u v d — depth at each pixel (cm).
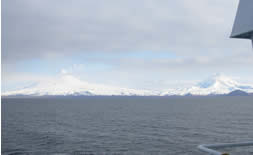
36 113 9762
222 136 4169
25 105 17288
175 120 6819
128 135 4447
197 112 9688
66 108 13388
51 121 6831
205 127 5306
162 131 4853
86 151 3241
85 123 6338
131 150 3266
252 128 5075
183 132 4675
